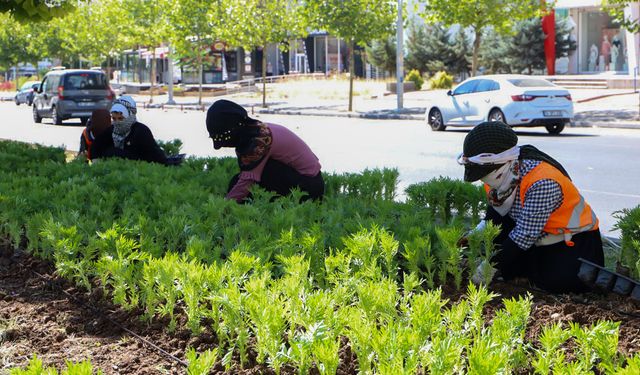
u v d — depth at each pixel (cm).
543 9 2738
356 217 571
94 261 547
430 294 391
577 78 3881
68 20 5028
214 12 3641
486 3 2578
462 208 709
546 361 332
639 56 3931
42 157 1008
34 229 593
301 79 5378
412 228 517
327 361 333
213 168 876
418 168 1449
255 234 548
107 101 2966
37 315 481
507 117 2123
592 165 1471
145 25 4216
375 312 402
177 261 455
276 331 371
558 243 513
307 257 485
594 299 498
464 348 382
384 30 3055
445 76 4303
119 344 429
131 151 928
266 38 3466
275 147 677
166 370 391
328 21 3020
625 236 552
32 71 8444
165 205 625
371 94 4059
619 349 404
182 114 3381
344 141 2003
